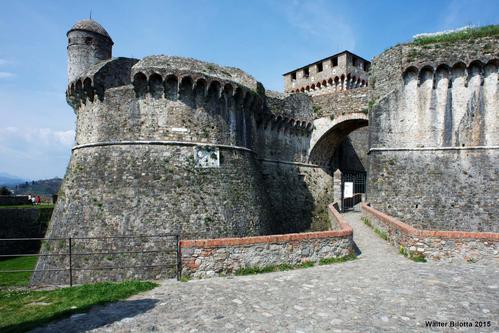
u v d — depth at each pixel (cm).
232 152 2355
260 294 1019
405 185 2548
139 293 1056
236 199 2253
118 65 2305
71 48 2530
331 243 1473
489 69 2377
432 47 2505
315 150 3694
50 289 1155
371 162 2752
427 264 1359
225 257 1255
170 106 2167
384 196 2619
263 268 1302
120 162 2098
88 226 1992
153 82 2155
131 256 1880
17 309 948
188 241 1230
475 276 1155
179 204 2041
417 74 2545
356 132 4838
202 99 2245
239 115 2469
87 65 2523
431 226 2434
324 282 1132
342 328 768
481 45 2364
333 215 2778
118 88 2202
